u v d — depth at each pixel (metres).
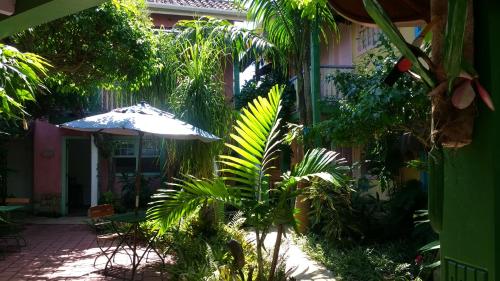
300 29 9.20
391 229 7.85
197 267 6.00
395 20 3.04
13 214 13.36
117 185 14.43
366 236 7.93
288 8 8.60
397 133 6.91
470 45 1.84
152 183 14.05
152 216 4.77
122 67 7.23
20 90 3.74
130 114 6.82
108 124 6.45
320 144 8.26
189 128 6.96
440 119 1.86
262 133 4.83
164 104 10.23
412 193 7.79
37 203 13.82
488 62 1.84
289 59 9.88
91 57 7.06
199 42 9.47
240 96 12.77
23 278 6.78
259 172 4.79
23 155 14.37
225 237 7.62
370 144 8.27
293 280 5.05
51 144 14.04
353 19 3.07
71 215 14.02
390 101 5.44
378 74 6.32
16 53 3.56
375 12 1.78
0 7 2.88
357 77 7.14
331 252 7.22
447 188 2.03
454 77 1.72
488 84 1.84
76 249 8.95
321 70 10.75
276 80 12.53
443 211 1.99
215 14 13.82
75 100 12.12
